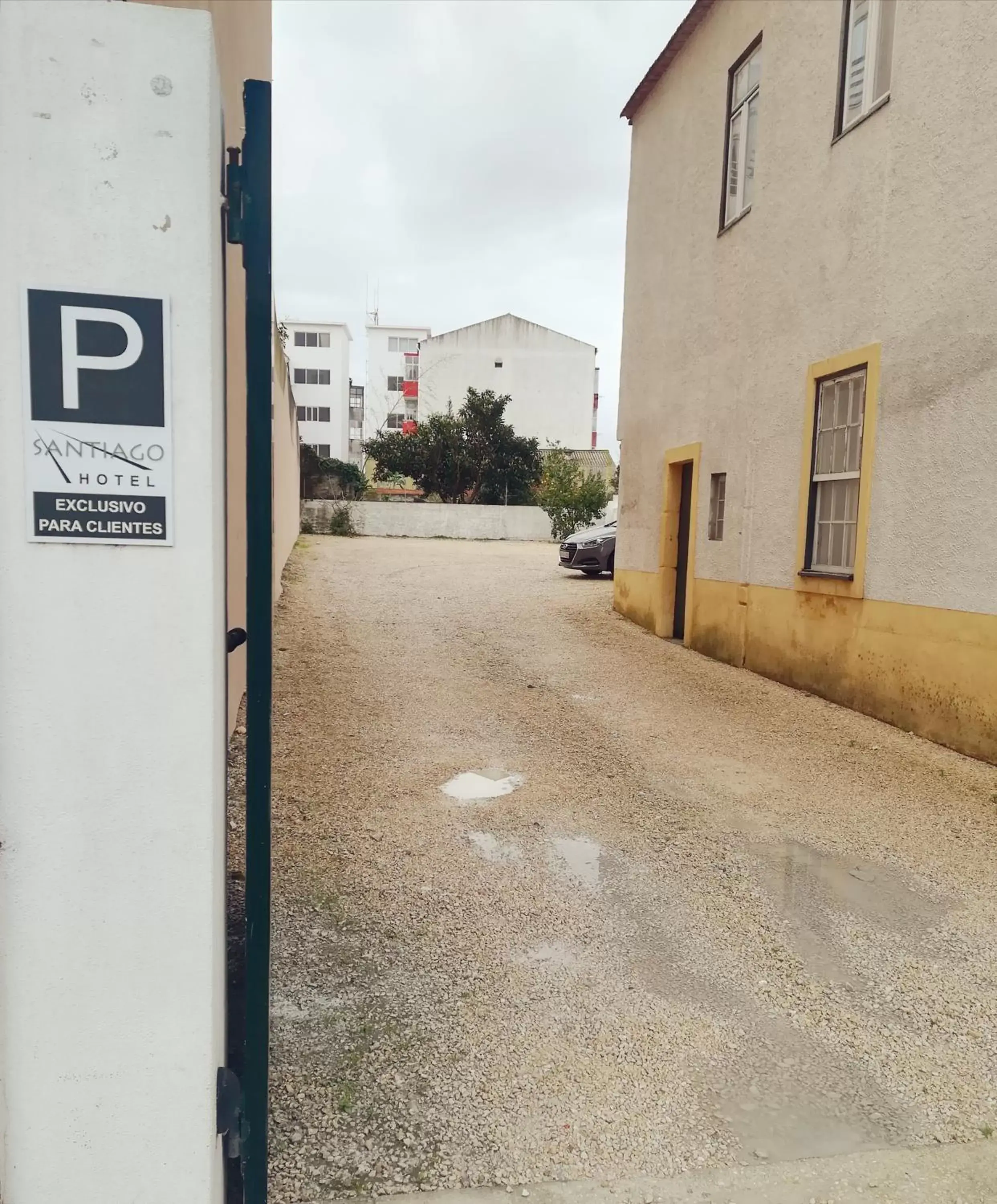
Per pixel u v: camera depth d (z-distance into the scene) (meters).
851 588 7.04
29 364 1.55
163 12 1.57
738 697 7.61
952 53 5.92
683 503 10.59
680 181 10.49
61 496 1.58
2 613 1.58
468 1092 2.50
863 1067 2.70
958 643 5.93
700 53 9.96
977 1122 2.46
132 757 1.64
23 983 1.62
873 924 3.63
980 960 3.38
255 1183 1.86
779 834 4.58
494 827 4.54
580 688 7.86
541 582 15.03
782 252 8.16
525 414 47.16
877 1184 2.21
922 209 6.24
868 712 6.90
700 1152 2.30
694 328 10.03
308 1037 2.72
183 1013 1.69
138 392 1.60
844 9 7.24
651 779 5.41
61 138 1.55
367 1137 2.31
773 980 3.19
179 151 1.60
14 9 1.53
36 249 1.55
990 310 5.59
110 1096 1.67
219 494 1.74
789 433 8.07
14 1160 1.65
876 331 6.77
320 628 9.96
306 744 5.77
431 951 3.28
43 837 1.62
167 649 1.64
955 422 5.94
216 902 1.72
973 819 4.80
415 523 29.33
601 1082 2.57
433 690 7.52
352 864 3.99
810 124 7.72
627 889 3.88
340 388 56.19
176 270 1.61
